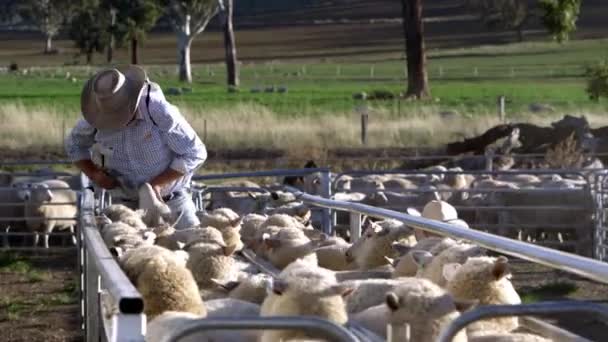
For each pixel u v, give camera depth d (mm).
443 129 43312
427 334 5246
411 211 9891
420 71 63375
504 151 34344
